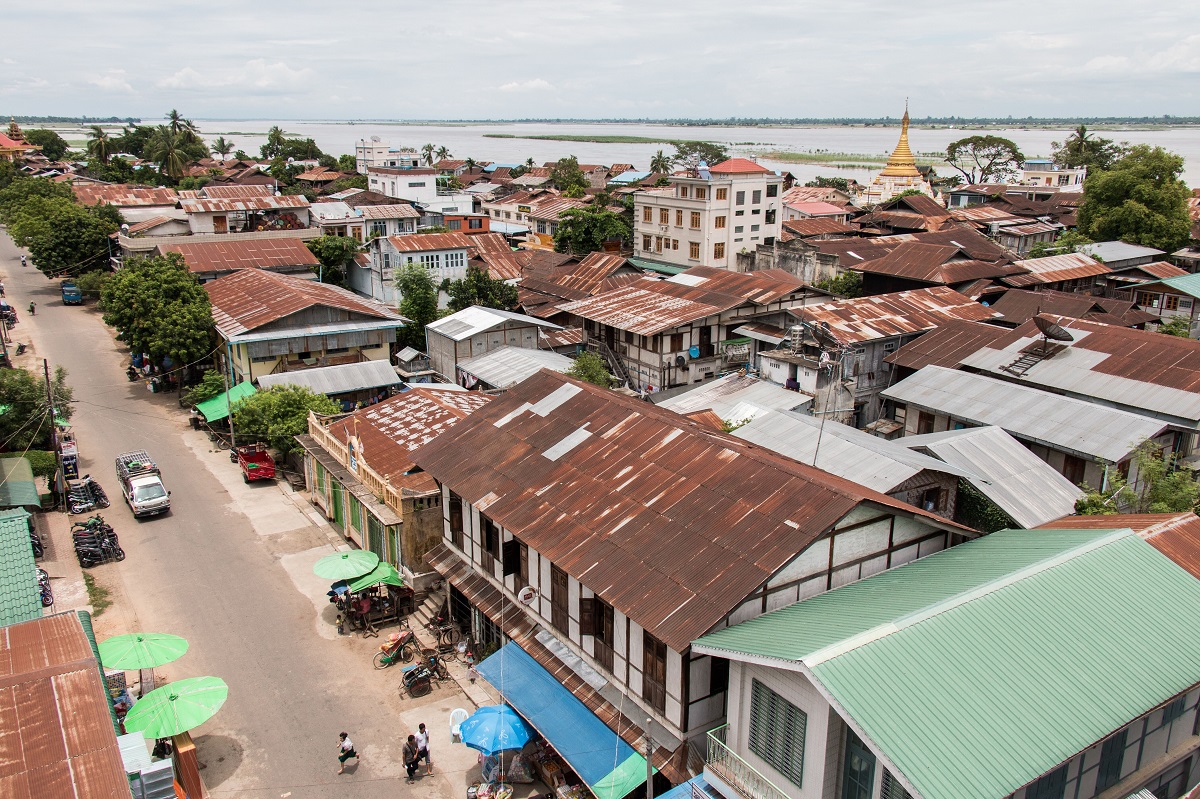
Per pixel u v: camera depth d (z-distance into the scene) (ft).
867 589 69.77
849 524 71.51
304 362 184.75
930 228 329.11
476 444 99.45
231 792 77.82
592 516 79.66
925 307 181.68
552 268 273.75
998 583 64.69
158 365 196.13
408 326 216.13
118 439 166.30
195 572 117.39
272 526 132.16
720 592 65.05
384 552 114.42
